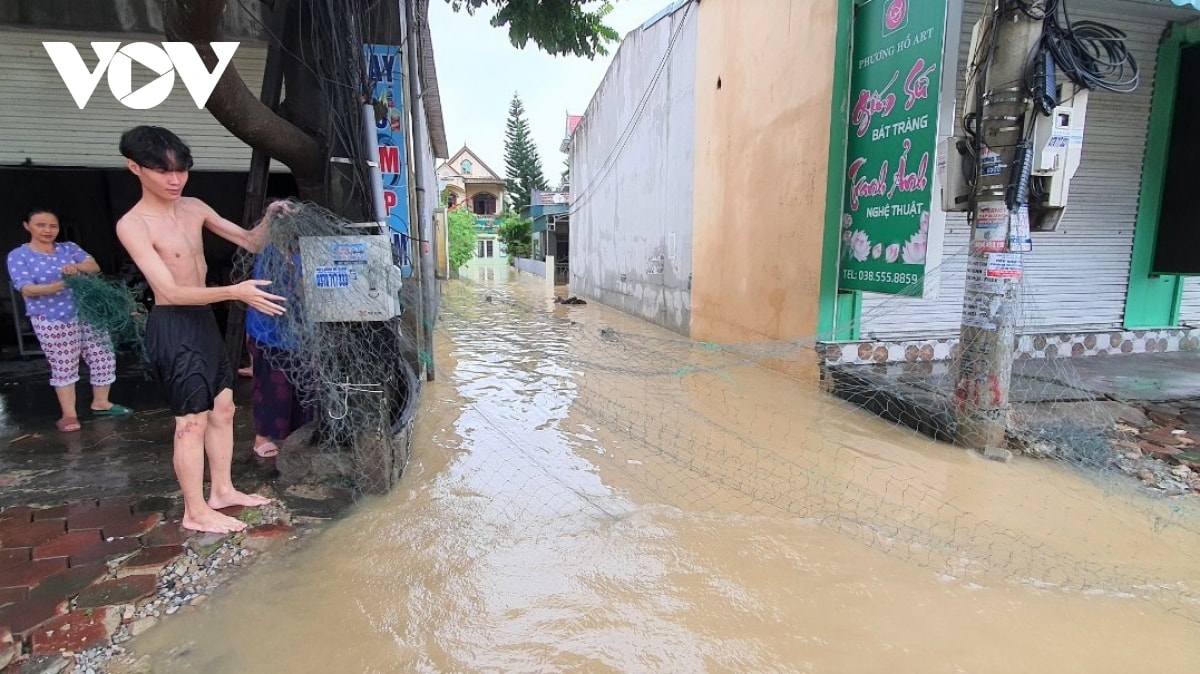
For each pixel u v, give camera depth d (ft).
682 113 34.09
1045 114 13.62
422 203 20.38
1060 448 13.92
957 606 8.72
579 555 10.11
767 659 7.66
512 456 14.67
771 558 10.02
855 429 16.62
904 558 10.00
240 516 10.93
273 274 11.71
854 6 19.31
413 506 11.80
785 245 22.86
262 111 11.10
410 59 19.12
